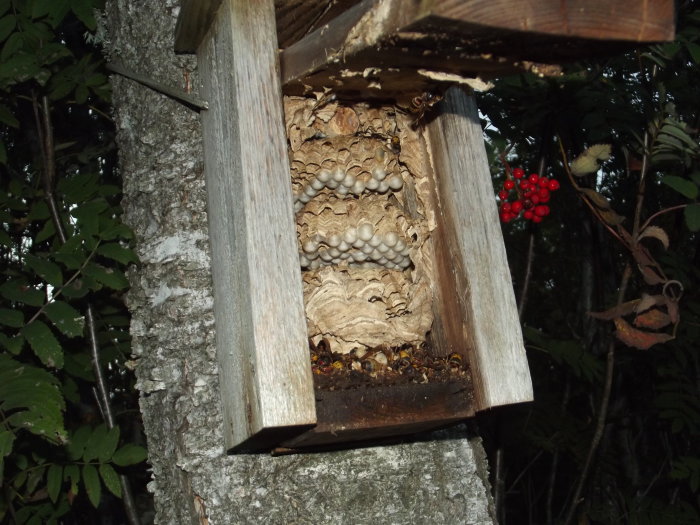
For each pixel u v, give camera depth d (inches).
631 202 74.9
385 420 29.2
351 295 33.3
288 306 28.2
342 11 31.5
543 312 94.3
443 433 33.4
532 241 52.8
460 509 32.9
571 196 79.4
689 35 47.6
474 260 32.0
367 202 34.0
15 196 47.1
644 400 80.5
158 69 33.6
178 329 32.0
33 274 45.3
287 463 31.3
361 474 32.0
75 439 38.9
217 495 30.7
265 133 29.2
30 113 53.5
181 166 32.9
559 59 26.2
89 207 38.3
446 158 32.9
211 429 31.1
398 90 31.6
